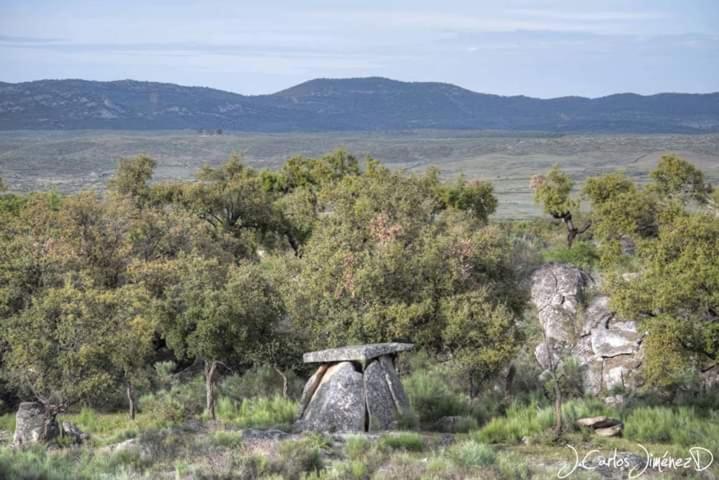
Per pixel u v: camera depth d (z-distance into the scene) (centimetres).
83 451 2259
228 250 5750
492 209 7681
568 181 7256
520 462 2045
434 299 3291
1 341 2923
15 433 2616
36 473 1859
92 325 2681
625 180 6662
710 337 2598
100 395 2905
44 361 2592
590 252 5912
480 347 3122
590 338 3369
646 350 2739
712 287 2628
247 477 1855
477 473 1869
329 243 3650
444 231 4134
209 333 2947
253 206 6956
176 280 3562
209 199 6888
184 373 3884
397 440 2314
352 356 2706
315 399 2695
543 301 3669
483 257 3538
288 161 8819
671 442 2381
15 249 3494
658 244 2823
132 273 3753
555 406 2691
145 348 2842
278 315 3197
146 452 2150
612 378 3122
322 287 3312
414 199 4841
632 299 2756
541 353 3412
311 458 2025
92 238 4622
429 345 3344
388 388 2706
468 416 2741
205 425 2667
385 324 3178
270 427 2620
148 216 5059
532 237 7669
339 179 8281
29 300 3138
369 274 3212
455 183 7725
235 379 3416
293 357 3172
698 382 2958
